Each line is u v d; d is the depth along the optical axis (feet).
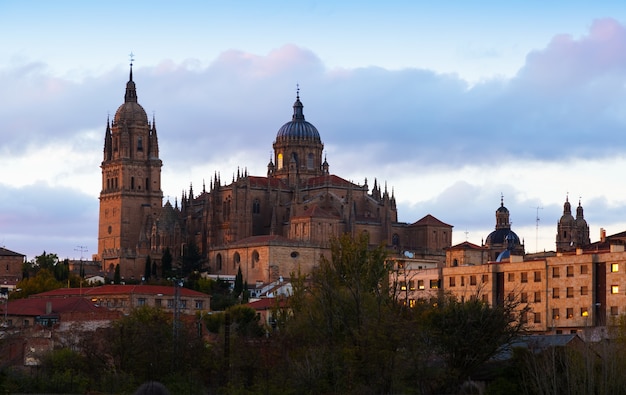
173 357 585.63
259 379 543.80
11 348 654.94
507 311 558.15
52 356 606.55
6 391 501.56
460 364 543.80
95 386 573.33
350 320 552.41
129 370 587.68
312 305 567.59
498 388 531.09
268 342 594.24
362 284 573.33
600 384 515.50
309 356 535.60
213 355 581.12
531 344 549.95
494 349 545.44
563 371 536.83
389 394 522.47
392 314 543.80
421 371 530.68
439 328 544.62
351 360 522.88
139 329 613.11
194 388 554.87
